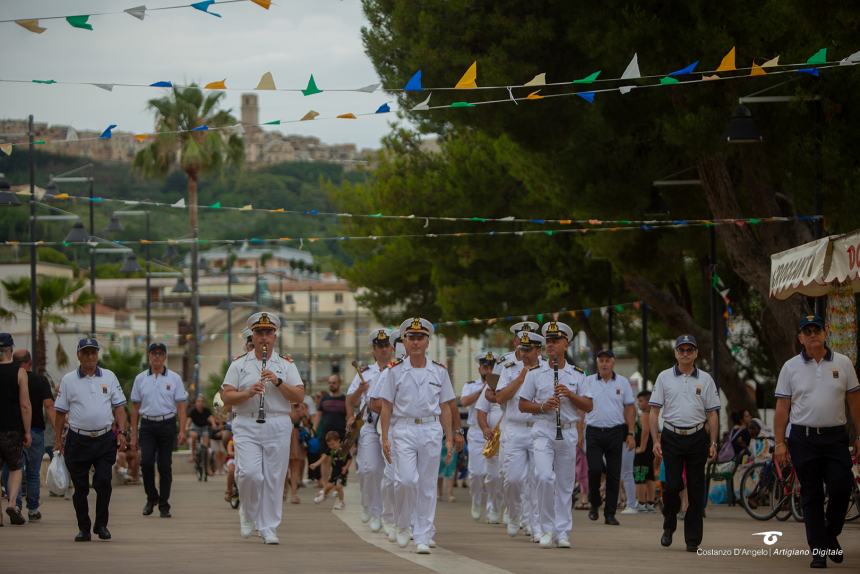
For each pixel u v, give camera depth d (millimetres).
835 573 11961
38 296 50875
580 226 33844
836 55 22609
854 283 16047
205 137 65062
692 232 29688
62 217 38469
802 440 12641
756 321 40875
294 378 14633
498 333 61062
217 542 14828
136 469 32438
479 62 25062
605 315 47719
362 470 17375
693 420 14703
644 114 25234
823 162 23031
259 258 150125
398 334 18031
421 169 42562
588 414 20438
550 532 14969
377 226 45656
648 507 23297
